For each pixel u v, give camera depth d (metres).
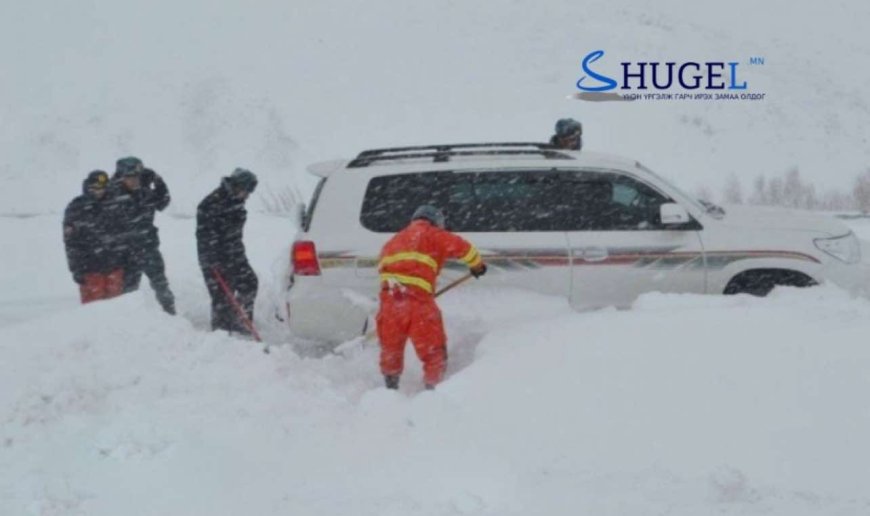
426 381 7.62
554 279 8.77
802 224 9.05
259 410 6.52
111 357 7.31
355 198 8.99
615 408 6.16
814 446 5.56
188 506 5.30
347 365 8.35
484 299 8.66
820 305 7.46
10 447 6.17
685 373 6.41
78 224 10.06
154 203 10.62
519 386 6.63
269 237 15.88
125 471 5.71
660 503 5.06
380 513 5.11
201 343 7.62
